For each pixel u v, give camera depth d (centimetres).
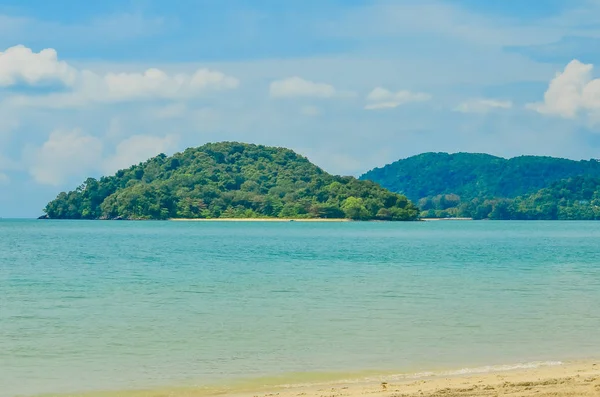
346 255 8969
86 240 13662
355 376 2219
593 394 1781
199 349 2656
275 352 2597
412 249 10638
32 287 4894
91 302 4041
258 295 4378
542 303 3962
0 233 17712
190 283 5184
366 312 3600
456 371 2269
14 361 2467
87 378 2228
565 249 10731
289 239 14475
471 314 3522
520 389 1872
